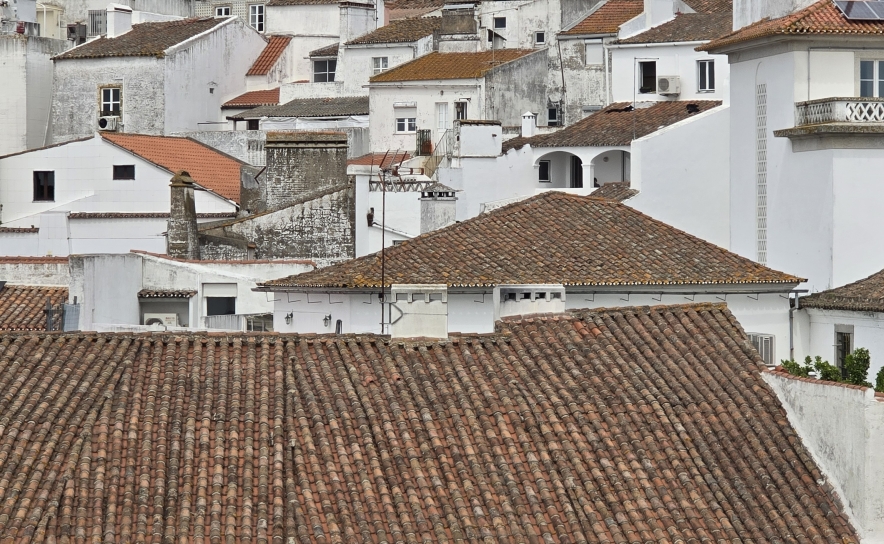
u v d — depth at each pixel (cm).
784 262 13875
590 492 7369
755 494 7469
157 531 6888
